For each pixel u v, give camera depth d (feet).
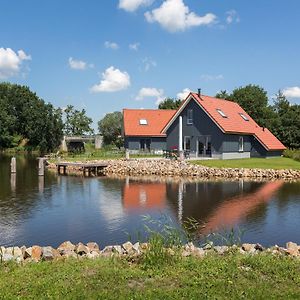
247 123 145.28
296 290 21.66
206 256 27.81
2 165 142.41
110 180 95.20
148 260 25.99
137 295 20.70
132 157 148.05
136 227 46.73
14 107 278.46
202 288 21.79
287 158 135.74
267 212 54.70
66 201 64.69
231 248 30.14
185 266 25.43
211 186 82.17
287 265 25.54
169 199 65.87
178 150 129.29
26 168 129.39
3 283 22.30
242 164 111.34
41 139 265.75
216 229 45.21
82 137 216.74
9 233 44.24
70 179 97.60
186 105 137.28
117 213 54.75
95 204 61.93
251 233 43.65
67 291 21.18
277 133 186.50
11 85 297.74
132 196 69.62
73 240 41.52
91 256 28.58
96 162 121.70
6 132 266.16
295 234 43.29
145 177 101.86
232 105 153.58
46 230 45.52
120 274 23.75
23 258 28.53
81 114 288.10
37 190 77.77
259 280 23.07
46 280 22.74
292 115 187.73
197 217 51.70
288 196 68.39
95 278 23.13
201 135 133.59
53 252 29.68
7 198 67.82
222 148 128.26
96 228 46.37
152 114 178.29
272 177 97.81
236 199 65.36
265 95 222.69
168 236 31.65
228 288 21.79
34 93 290.15
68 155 166.81
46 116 265.34
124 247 31.14
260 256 27.66
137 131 167.73
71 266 25.48
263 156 138.41
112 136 252.01
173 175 106.11
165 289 21.67
